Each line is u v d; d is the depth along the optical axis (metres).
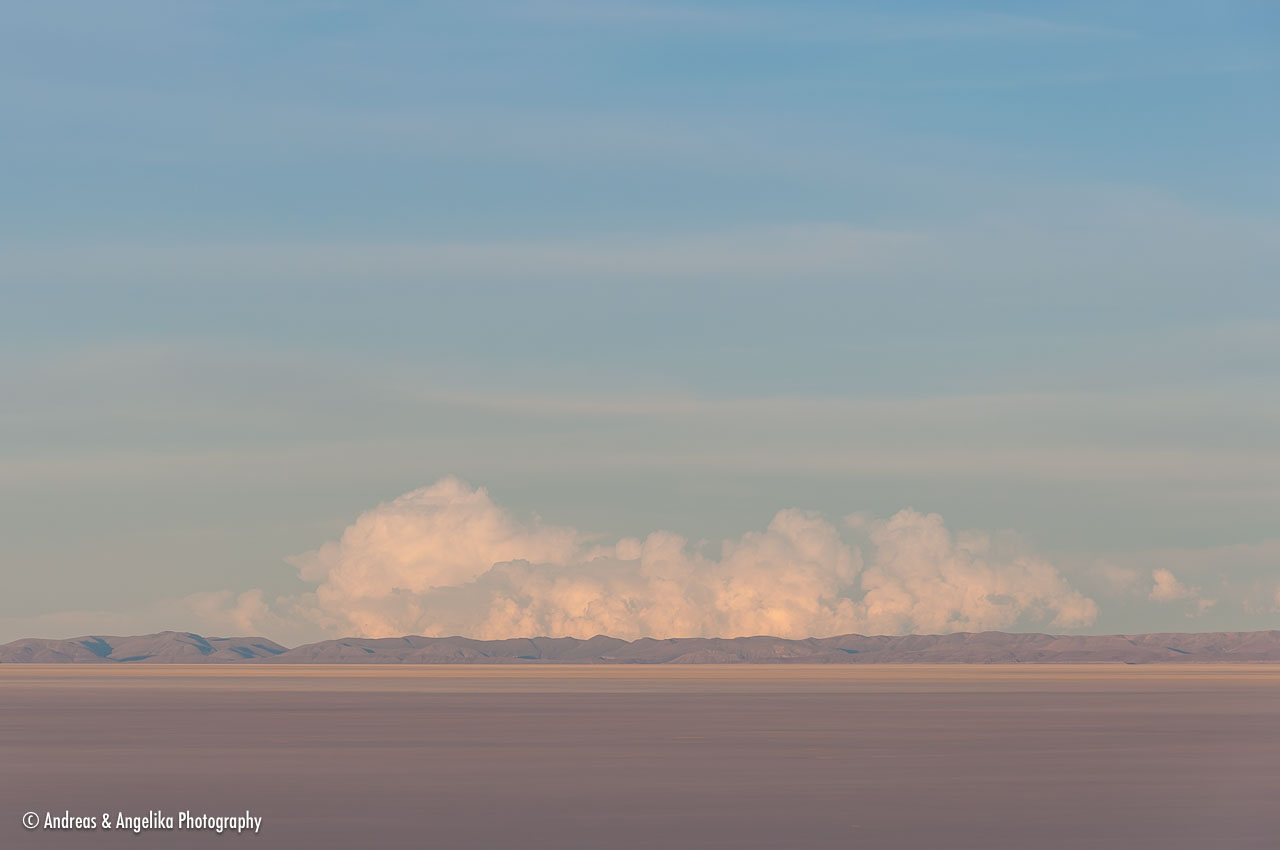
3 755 149.38
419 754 149.62
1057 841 90.50
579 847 88.56
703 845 89.19
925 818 99.88
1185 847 88.44
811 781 122.38
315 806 106.56
